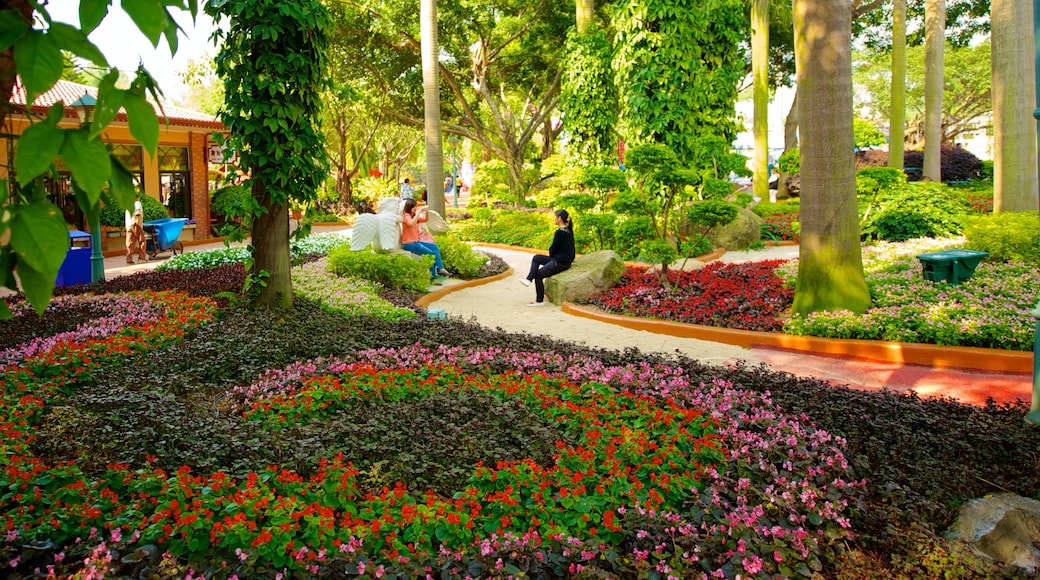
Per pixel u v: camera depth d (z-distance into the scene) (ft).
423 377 18.69
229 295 29.12
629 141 47.14
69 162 4.73
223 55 26.58
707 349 26.09
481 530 11.02
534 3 87.97
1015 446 14.29
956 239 43.06
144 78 5.33
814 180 27.43
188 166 72.64
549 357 20.76
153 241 60.03
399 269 38.17
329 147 115.85
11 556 9.41
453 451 13.25
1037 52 15.28
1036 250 34.55
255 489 10.82
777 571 10.34
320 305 30.68
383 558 10.07
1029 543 11.16
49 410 16.11
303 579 9.38
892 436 14.75
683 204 45.62
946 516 12.12
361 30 83.61
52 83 4.67
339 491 11.51
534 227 68.95
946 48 131.23
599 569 9.78
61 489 11.04
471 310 35.29
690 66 45.11
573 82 57.82
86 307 29.19
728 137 51.19
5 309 5.35
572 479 12.10
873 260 38.42
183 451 13.03
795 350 25.48
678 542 10.50
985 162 101.40
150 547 9.58
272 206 28.32
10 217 4.80
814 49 27.02
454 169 135.95
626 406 16.66
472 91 109.09
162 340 22.68
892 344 23.80
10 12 4.68
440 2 81.61
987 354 22.18
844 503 11.78
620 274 37.29
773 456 13.46
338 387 17.58
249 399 17.24
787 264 38.91
